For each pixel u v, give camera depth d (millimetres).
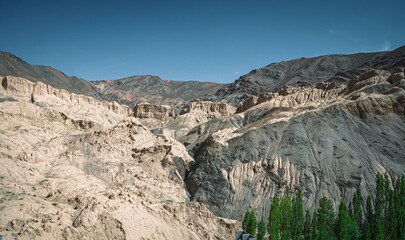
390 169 82500
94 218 43719
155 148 105625
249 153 97875
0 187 51781
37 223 39969
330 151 91438
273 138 102062
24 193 52375
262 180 89125
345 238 57594
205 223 59562
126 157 100875
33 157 73750
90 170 84500
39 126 105312
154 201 58844
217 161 98062
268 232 63031
